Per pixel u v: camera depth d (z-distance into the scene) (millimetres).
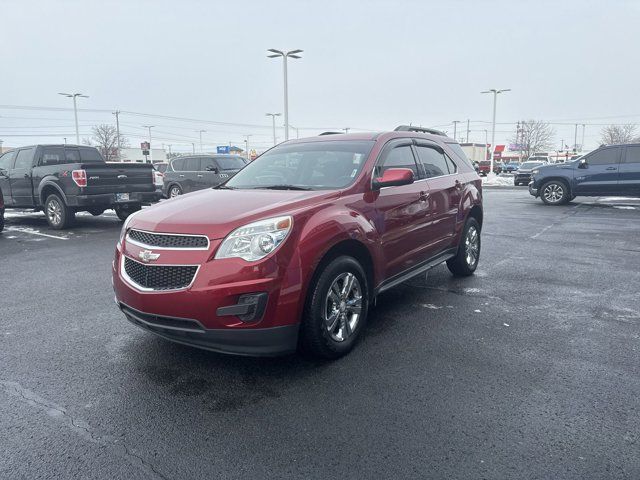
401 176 4195
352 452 2625
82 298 5559
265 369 3637
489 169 53062
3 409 3098
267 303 3281
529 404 3104
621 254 7879
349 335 3912
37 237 9969
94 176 10484
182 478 2432
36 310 5117
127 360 3824
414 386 3359
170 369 3656
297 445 2693
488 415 2980
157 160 83750
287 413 3025
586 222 11812
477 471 2457
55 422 2945
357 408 3076
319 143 4988
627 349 3963
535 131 77000
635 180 14852
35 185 11211
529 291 5695
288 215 3484
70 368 3689
